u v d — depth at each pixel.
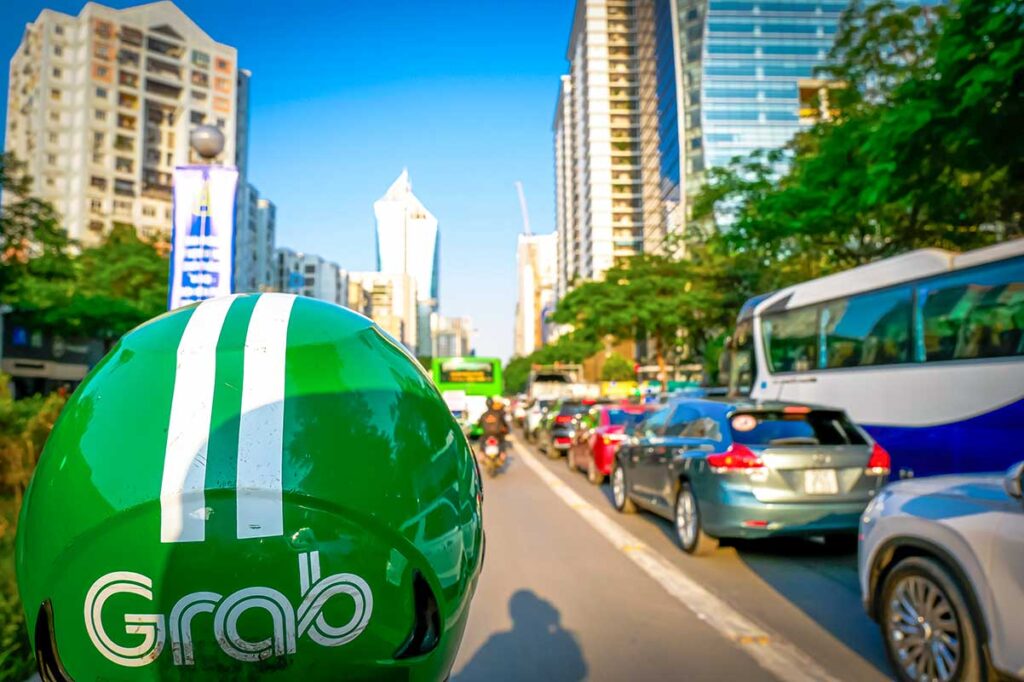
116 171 91.25
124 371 1.18
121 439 1.10
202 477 1.06
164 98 96.06
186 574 1.03
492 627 4.84
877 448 6.59
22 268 22.75
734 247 16.77
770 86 81.94
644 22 107.69
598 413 13.53
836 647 4.42
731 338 13.95
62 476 1.11
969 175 12.16
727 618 5.01
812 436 6.77
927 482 4.00
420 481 1.22
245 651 1.05
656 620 4.97
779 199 14.52
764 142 80.56
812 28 83.25
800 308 11.47
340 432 1.15
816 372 10.86
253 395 1.13
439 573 1.23
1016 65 7.71
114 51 91.62
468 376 26.16
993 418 7.51
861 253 17.42
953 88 8.70
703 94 81.31
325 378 1.19
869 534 4.13
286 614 1.06
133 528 1.05
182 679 1.05
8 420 6.98
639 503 8.79
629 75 125.12
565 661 4.20
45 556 1.09
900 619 3.82
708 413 7.38
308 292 138.50
